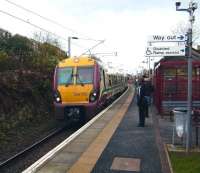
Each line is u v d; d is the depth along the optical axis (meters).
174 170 9.89
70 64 22.88
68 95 21.89
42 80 29.12
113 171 9.91
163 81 20.53
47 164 10.54
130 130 16.25
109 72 32.31
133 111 24.19
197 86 20.02
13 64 26.95
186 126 12.32
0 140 17.67
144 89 17.34
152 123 18.50
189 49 11.60
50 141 17.67
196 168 9.88
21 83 25.53
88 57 23.45
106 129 16.45
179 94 20.39
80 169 10.07
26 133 20.11
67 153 11.81
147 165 10.48
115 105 29.09
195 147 12.47
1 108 21.58
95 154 11.71
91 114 21.80
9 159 13.17
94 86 22.06
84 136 14.69
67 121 23.77
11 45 32.69
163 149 12.41
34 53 34.06
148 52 13.84
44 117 26.20
